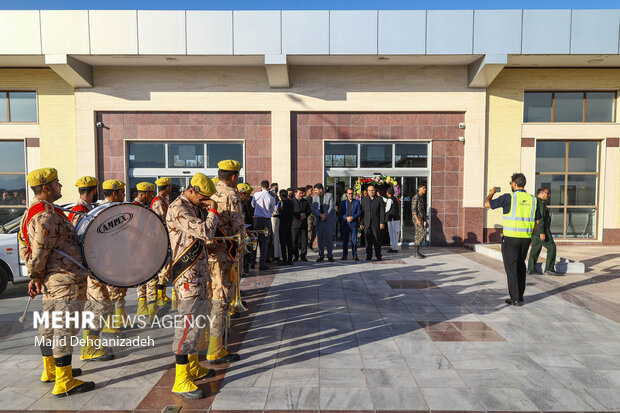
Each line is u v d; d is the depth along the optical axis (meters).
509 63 10.84
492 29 9.99
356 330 4.46
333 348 3.94
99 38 9.83
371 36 10.07
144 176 11.31
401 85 11.20
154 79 11.02
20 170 11.27
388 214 10.29
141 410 2.82
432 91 11.20
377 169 11.52
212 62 10.66
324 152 11.44
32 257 2.88
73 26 9.79
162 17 9.90
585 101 11.62
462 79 11.16
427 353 3.80
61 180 11.09
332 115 11.30
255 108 11.12
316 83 11.17
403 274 7.54
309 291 6.23
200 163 11.44
